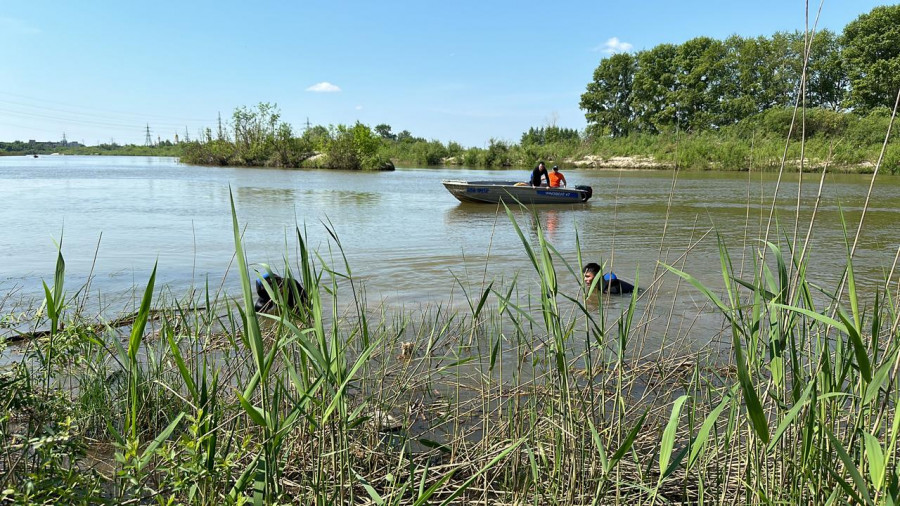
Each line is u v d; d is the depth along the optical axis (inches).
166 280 335.6
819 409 106.6
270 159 2213.3
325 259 407.5
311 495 119.4
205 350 145.9
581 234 542.9
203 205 764.6
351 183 1258.6
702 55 2075.5
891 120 93.6
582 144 2326.5
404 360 212.1
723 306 110.8
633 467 139.9
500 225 601.3
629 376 177.8
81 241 473.4
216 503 106.1
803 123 109.7
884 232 543.8
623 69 2546.8
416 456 148.9
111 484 127.5
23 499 91.4
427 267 384.8
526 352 203.8
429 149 2618.1
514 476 131.4
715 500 121.4
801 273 111.7
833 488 110.3
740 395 121.6
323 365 101.9
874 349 100.1
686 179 1363.2
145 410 157.2
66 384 180.2
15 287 314.2
